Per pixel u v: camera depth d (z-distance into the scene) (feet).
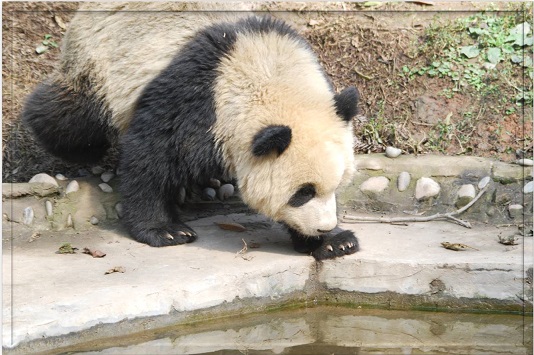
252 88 22.04
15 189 25.68
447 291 22.12
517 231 25.50
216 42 22.82
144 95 23.81
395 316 22.30
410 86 31.91
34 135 28.19
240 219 27.02
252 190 22.04
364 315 22.40
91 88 26.03
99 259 22.90
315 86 22.54
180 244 24.26
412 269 22.24
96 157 29.01
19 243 24.59
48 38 33.63
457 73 31.78
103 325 19.57
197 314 20.85
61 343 19.04
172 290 20.56
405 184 27.91
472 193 27.07
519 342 20.26
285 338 20.54
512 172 27.35
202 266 22.09
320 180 21.17
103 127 26.78
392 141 30.42
